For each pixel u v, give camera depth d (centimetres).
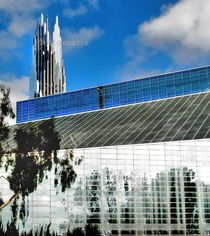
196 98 9688
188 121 8400
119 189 7694
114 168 7806
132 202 7619
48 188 7725
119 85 11750
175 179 7662
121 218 7550
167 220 7506
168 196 7606
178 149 7769
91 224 7550
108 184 7738
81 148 7956
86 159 7881
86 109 12075
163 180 7681
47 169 5066
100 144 8031
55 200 7700
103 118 9831
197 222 7456
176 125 8331
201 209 7519
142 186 7688
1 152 4925
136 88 11488
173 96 11000
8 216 7544
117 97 11681
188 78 11006
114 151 7888
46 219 7656
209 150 7694
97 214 7600
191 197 7569
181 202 7556
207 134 7675
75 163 7012
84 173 7812
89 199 7675
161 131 8206
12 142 6725
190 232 7412
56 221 7631
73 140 8469
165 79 11231
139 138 8075
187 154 7731
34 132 5091
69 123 10019
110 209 7612
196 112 8756
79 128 9362
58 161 5234
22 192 4947
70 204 7662
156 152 7806
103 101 11856
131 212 7569
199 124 8131
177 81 11100
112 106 11662
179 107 9356
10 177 4981
